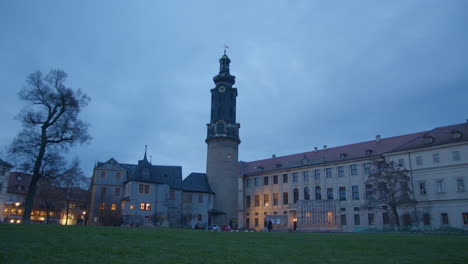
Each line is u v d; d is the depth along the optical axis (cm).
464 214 6025
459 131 6350
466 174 6122
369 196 7300
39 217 9050
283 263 1650
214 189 8194
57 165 4753
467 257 1897
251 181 9462
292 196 8544
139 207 7100
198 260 1634
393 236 3161
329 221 7694
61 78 4819
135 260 1580
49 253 1656
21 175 8575
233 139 8419
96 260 1548
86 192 8225
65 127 4722
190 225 7706
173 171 8038
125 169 7500
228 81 8725
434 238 2912
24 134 4562
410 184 6669
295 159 8956
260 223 9000
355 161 7694
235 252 1917
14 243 1883
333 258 1823
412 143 6950
